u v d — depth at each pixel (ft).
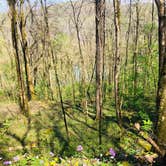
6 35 94.68
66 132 50.29
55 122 56.54
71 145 44.55
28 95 75.56
